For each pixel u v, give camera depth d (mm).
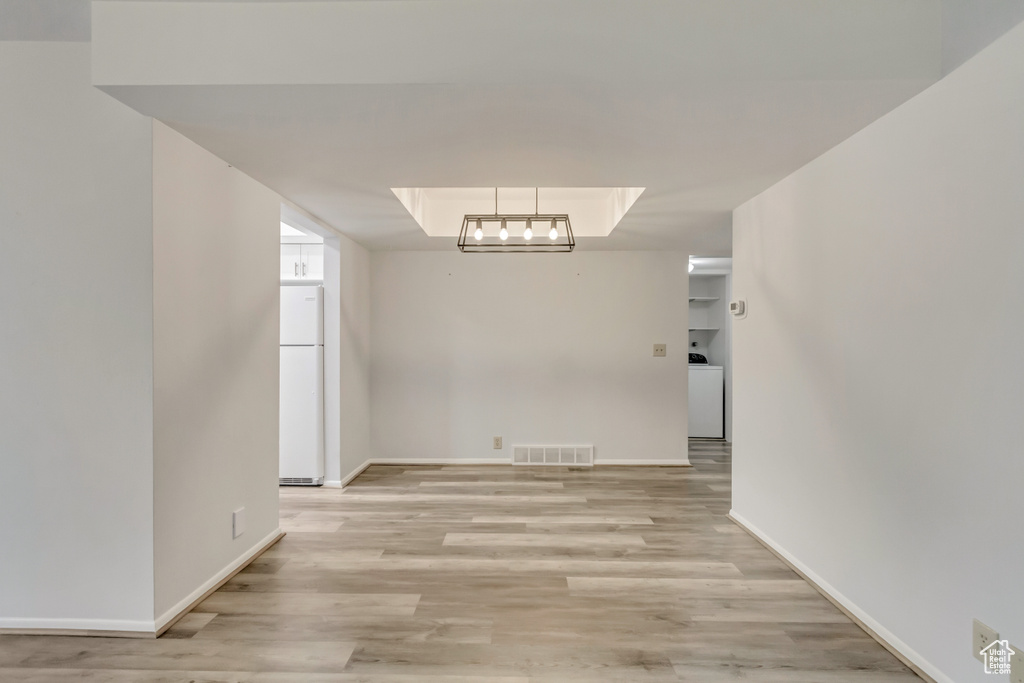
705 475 5270
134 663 2072
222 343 2811
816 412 2754
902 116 2111
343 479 4875
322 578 2871
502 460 5715
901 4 1924
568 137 2457
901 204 2113
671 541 3439
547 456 5695
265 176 3057
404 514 4004
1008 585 1640
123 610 2268
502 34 1949
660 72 1942
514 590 2730
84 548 2271
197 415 2588
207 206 2664
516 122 2287
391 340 5738
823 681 1977
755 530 3516
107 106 2254
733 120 2270
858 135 2396
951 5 1865
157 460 2287
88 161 2258
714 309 7793
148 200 2242
